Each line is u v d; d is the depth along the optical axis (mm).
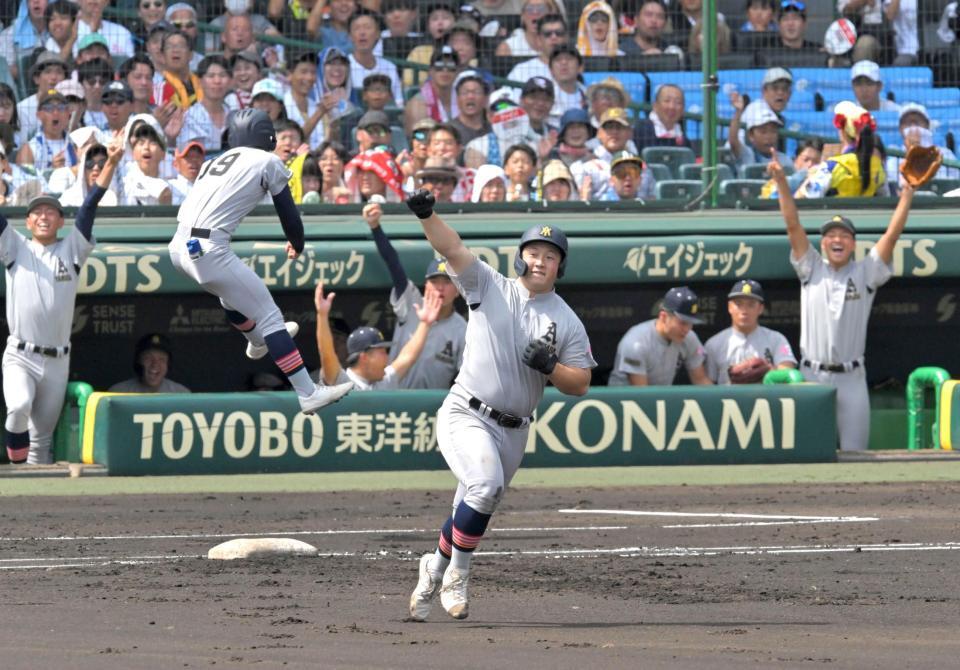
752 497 39250
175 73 50875
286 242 48125
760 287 48156
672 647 19203
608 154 52781
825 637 20047
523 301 22344
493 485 21531
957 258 49469
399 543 31422
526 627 21156
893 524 34031
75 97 50031
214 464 43094
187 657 18312
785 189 47562
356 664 17797
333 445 43594
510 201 50812
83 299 50281
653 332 46406
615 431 44656
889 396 53781
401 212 50438
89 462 44750
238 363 52438
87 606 23141
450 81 52781
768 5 54531
